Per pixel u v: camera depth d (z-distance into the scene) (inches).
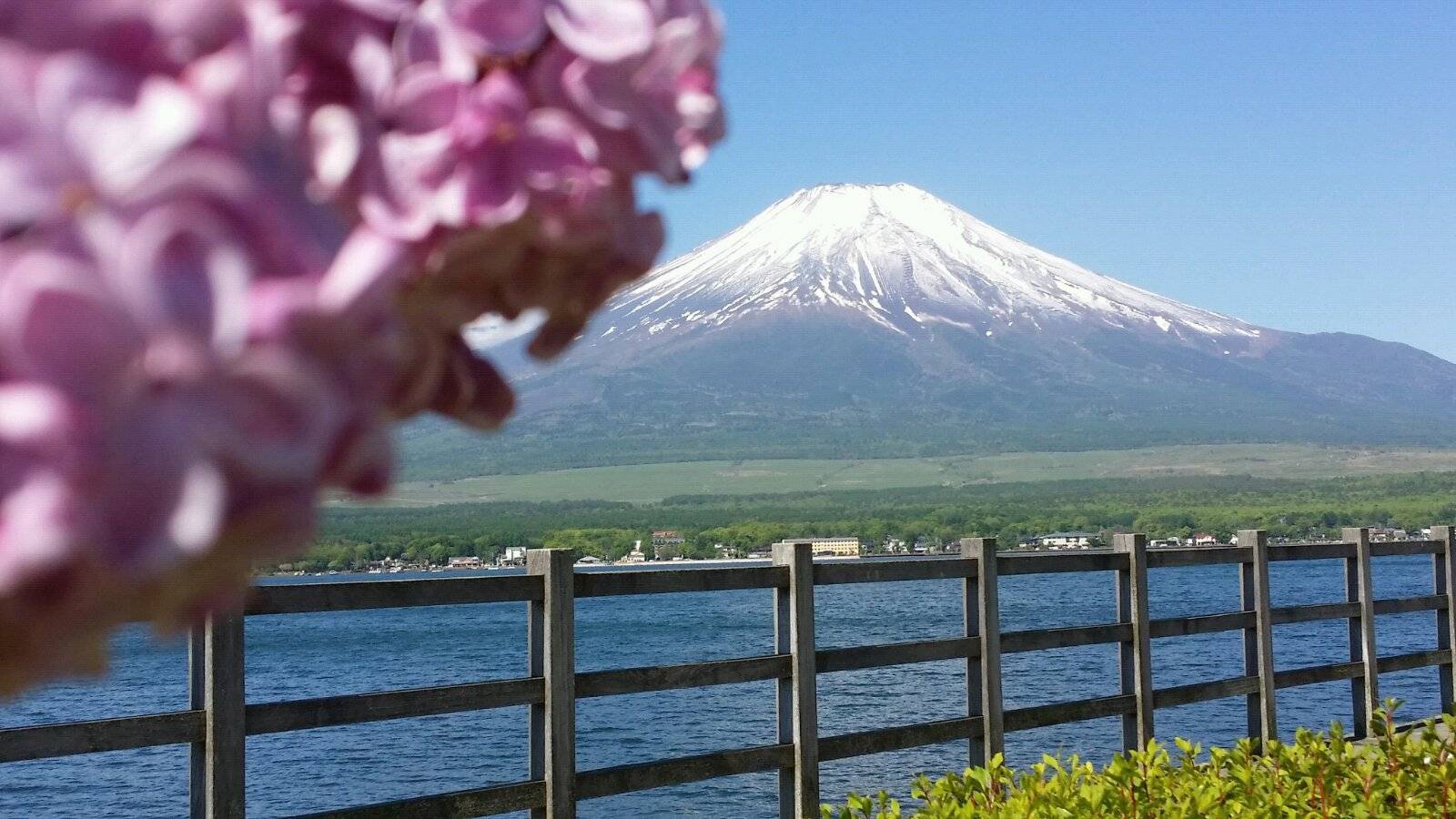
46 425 17.0
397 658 1780.3
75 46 19.8
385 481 21.1
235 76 19.8
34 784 855.7
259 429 18.2
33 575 17.1
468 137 23.3
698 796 702.5
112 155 17.7
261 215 18.9
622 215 26.6
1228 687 283.7
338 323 19.2
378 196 22.9
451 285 25.2
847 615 2096.5
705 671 199.2
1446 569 344.2
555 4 24.5
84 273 17.0
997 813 150.6
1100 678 1056.8
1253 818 148.2
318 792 793.6
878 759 696.4
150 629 19.9
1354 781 164.6
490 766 887.7
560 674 181.9
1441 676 341.1
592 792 184.1
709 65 28.0
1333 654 1212.5
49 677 19.1
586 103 24.7
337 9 23.0
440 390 28.3
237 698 150.6
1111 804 150.5
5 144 17.8
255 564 20.3
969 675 238.5
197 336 17.5
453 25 23.4
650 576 193.6
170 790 829.8
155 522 17.6
